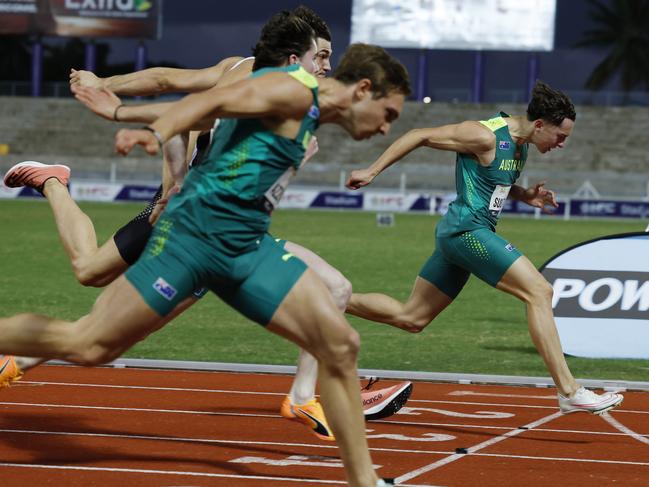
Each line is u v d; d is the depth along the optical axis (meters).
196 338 32.91
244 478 16.16
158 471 16.48
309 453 17.94
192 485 15.68
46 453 17.53
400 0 140.75
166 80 17.56
